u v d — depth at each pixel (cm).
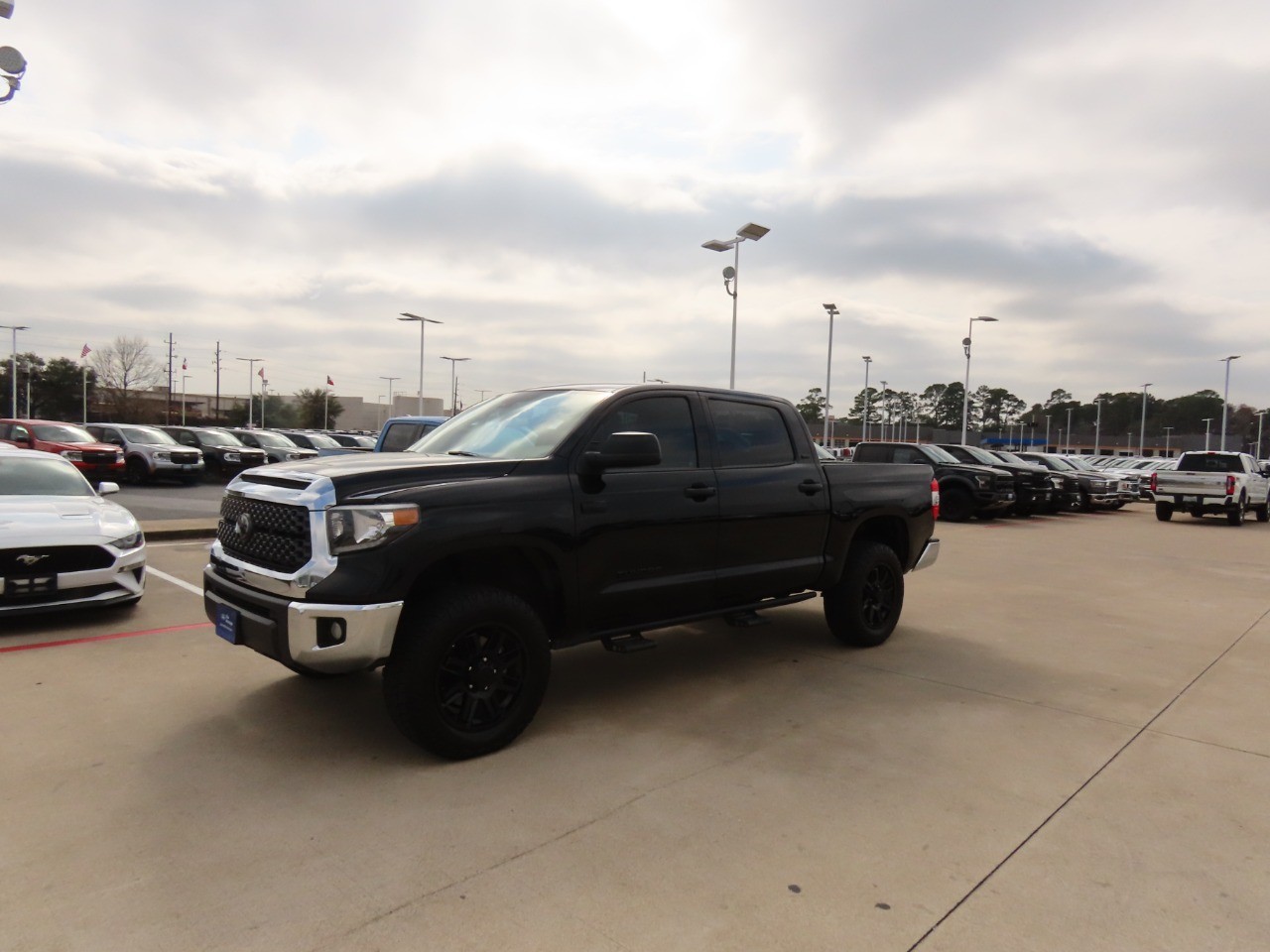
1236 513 1862
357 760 371
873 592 596
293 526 366
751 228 2342
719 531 477
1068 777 363
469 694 375
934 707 460
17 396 7238
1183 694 491
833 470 563
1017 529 1650
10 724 407
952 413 12312
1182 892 270
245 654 538
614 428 445
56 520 616
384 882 268
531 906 255
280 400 9269
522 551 400
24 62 1016
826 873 278
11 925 240
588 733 412
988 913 256
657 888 267
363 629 344
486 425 484
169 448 2155
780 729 421
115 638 577
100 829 301
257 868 276
